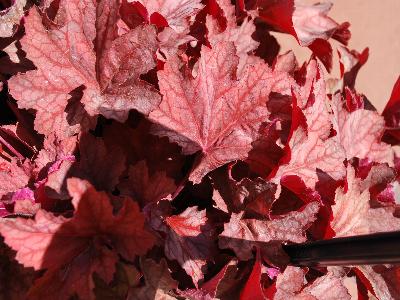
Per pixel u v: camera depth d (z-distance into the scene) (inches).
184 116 13.6
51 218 11.2
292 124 13.7
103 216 11.7
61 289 11.9
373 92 27.1
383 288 14.5
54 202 12.8
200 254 12.9
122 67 13.2
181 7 15.2
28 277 12.2
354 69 18.9
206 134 13.9
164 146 14.2
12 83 12.5
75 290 11.8
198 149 13.7
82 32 13.1
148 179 12.9
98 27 13.0
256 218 13.6
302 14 18.7
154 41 12.9
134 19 14.5
